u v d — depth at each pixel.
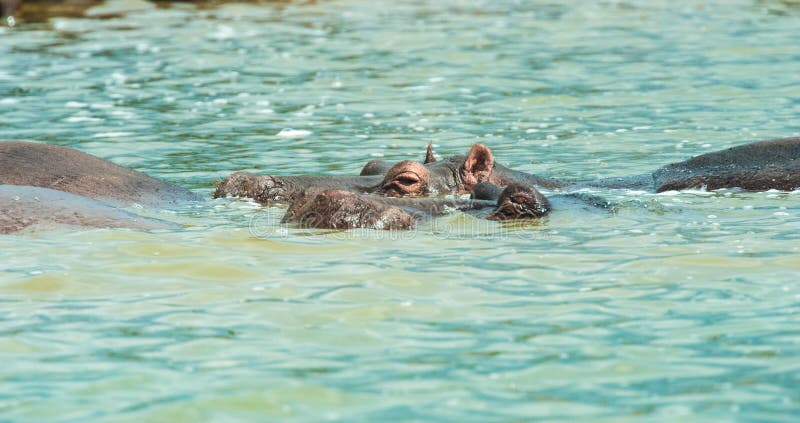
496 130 64.31
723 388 23.02
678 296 29.50
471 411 22.06
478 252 34.50
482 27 110.12
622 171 52.66
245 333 26.88
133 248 35.00
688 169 49.53
